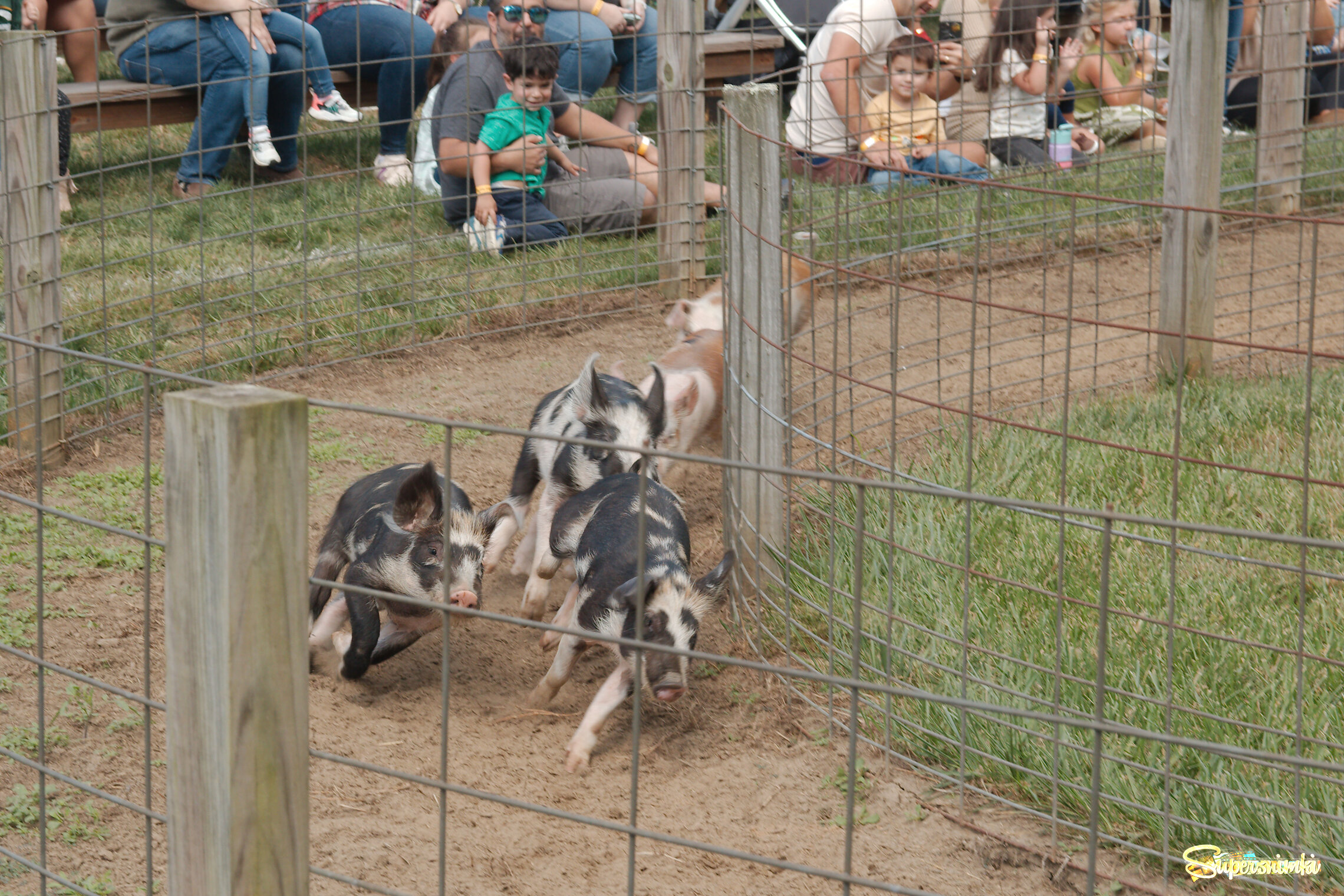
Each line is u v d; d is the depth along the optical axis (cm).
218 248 831
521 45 819
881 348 735
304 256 733
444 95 852
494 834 341
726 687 417
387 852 331
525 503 505
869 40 965
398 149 1012
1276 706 361
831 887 321
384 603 408
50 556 482
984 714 361
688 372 563
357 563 403
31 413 566
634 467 458
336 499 544
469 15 998
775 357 444
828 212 892
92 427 610
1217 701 365
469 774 370
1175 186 628
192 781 219
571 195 896
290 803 220
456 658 444
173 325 711
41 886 279
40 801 273
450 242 850
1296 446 551
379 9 1005
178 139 1072
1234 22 1177
